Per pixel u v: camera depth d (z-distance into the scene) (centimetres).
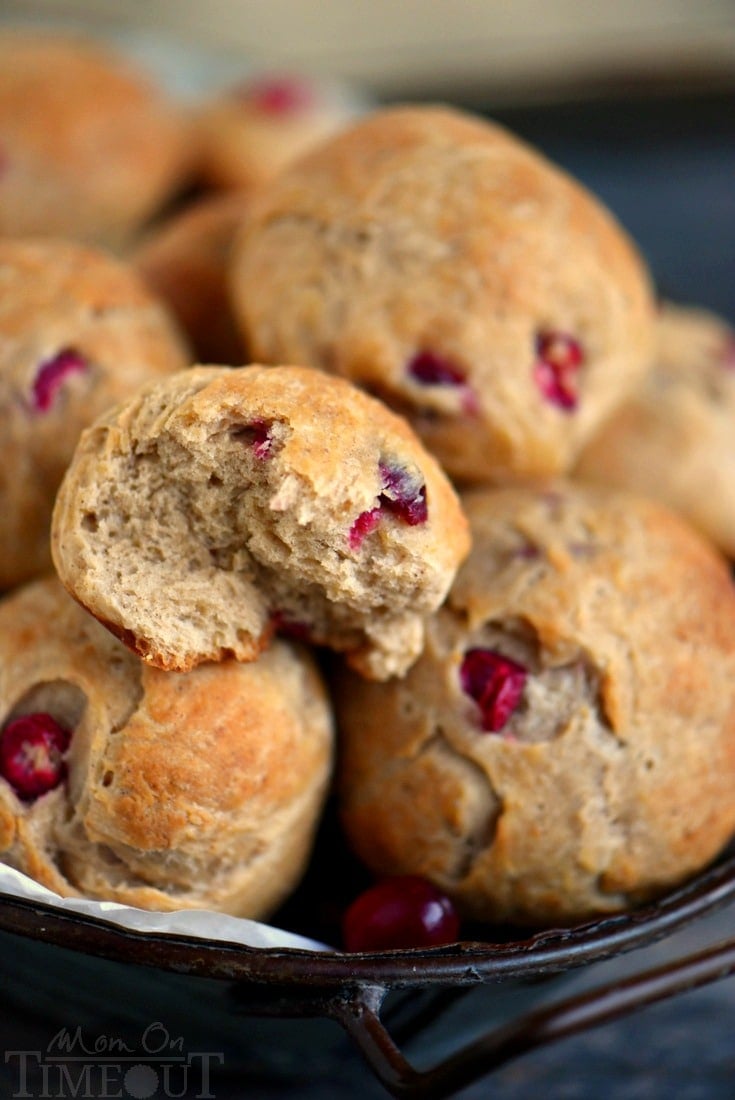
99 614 31
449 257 35
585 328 36
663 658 33
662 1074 36
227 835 32
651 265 57
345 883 35
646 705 33
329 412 31
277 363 35
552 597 33
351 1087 36
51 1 67
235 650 32
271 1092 36
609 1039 36
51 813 32
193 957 30
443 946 30
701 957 32
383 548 31
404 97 65
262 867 32
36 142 44
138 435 31
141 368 35
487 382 34
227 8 71
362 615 32
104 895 32
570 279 35
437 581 31
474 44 71
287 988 30
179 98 52
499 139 37
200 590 31
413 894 33
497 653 34
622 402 40
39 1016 35
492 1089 35
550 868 33
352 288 35
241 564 31
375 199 35
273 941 31
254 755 32
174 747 31
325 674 35
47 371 35
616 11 72
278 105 48
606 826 33
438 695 33
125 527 31
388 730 34
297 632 32
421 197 35
